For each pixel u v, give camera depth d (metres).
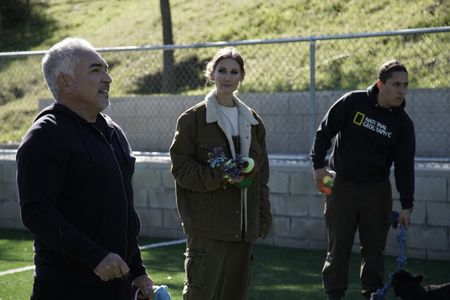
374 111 6.01
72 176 3.36
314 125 9.12
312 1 17.39
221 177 4.72
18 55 10.70
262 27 17.34
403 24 14.55
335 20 16.16
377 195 6.12
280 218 9.17
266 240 9.30
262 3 18.66
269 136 12.24
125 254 3.53
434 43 12.66
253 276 7.72
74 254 3.21
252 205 4.95
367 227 6.16
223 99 4.98
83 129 3.44
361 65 13.19
